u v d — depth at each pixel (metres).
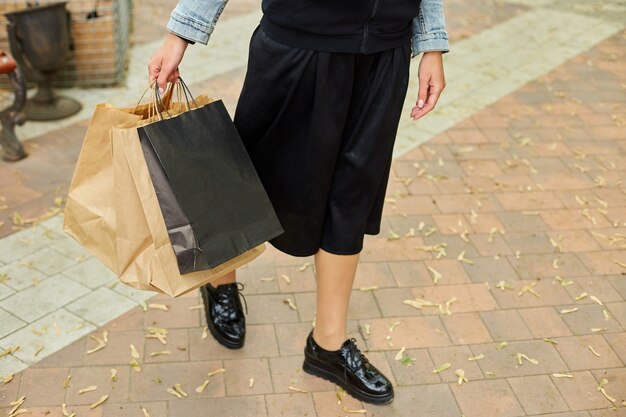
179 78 2.02
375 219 2.30
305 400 2.43
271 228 2.01
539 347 2.73
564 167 4.18
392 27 1.92
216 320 2.62
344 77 1.93
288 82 1.95
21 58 4.32
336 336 2.39
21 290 2.89
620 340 2.79
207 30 1.93
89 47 4.88
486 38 6.43
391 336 2.75
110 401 2.38
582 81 5.54
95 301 2.85
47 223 3.37
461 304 2.95
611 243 3.43
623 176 4.11
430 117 4.72
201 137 1.92
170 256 1.90
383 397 2.40
